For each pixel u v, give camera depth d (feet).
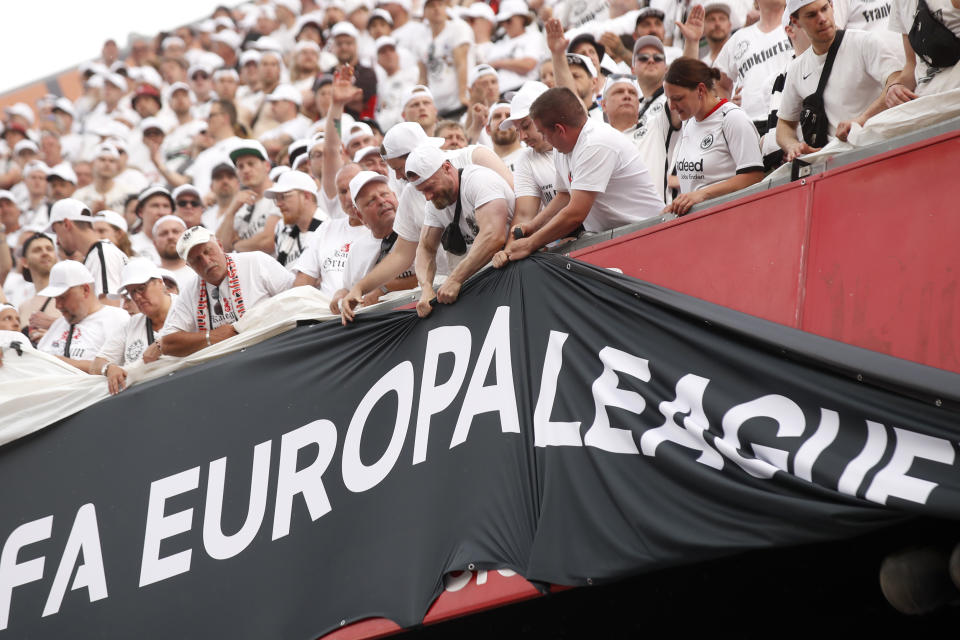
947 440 33.68
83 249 90.27
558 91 47.57
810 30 51.19
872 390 36.11
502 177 54.24
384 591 47.03
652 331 42.68
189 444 57.47
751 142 48.39
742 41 69.00
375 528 48.83
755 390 38.73
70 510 60.29
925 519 41.11
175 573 55.42
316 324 56.90
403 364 51.06
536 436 44.47
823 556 47.03
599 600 53.98
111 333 72.95
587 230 50.19
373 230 58.34
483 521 44.73
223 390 57.36
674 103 50.37
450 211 51.70
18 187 134.00
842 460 35.32
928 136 37.37
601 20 90.74
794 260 40.01
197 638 53.21
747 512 37.22
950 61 44.50
